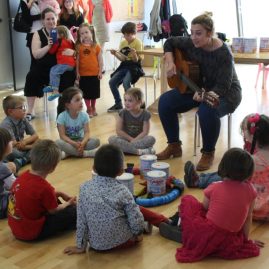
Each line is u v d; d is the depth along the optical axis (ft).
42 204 7.25
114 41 27.91
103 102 18.74
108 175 6.80
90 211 6.67
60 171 10.75
